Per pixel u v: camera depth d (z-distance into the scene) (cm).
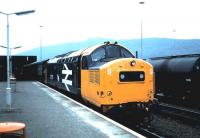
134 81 1572
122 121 1652
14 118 1617
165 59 2538
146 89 1594
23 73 5884
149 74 1605
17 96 2806
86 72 1825
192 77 2148
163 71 2438
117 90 1545
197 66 2142
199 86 2161
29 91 3341
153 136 1404
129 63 1572
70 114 1694
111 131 1241
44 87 3959
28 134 1227
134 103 1574
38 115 1698
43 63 4794
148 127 1602
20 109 1941
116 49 1822
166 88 2444
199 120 1700
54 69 3409
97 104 1619
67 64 2512
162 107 2239
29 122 1493
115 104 1543
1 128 719
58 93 3050
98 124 1392
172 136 1457
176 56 2452
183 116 1828
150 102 1606
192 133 1502
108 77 1536
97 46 1822
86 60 1833
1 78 5700
